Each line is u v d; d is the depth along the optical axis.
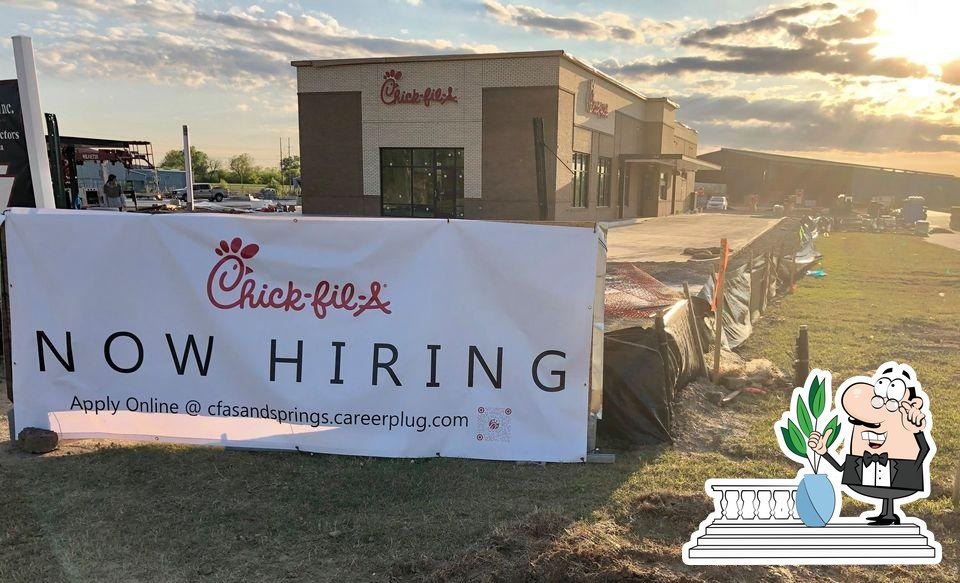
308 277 5.14
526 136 30.39
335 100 32.56
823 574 3.66
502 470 4.95
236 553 3.81
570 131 32.53
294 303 5.16
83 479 4.73
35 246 5.27
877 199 79.94
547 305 5.01
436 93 31.20
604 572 3.56
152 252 5.23
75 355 5.31
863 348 9.36
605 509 4.36
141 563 3.70
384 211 32.75
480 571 3.58
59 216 5.24
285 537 3.98
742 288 11.07
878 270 19.91
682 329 7.00
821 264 21.41
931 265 21.41
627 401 5.62
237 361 5.22
